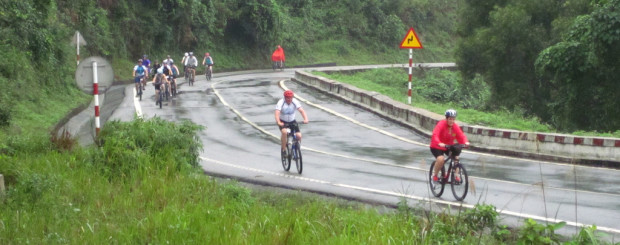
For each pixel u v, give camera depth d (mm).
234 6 57125
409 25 81625
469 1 35562
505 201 10930
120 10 45156
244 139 18688
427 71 52438
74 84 29156
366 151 16672
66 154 12047
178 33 50719
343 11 74750
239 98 28906
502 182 12586
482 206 7812
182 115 23344
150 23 48031
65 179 10000
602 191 11672
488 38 31891
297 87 34219
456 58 34281
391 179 13016
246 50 59312
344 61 69750
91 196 9312
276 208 9375
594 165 14422
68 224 7656
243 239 6836
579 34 22594
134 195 9391
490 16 32250
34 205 8547
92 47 38750
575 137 14781
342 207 9969
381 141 18297
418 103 24812
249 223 7590
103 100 29031
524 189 11852
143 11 47844
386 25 76938
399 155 16078
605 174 13328
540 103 30641
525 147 15664
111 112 24156
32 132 17750
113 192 9719
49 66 26344
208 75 40594
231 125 21234
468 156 15758
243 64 57844
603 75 22141
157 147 11844
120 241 6973
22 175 9789
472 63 33281
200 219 7668
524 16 30031
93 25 39688
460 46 33438
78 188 9758
